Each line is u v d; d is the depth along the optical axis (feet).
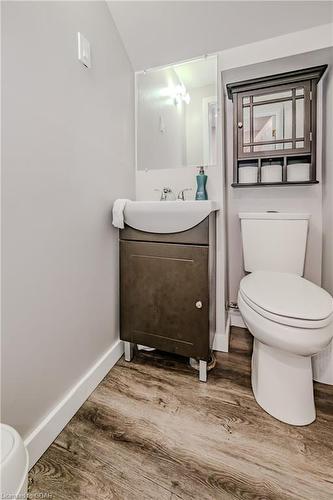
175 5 4.07
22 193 2.46
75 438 2.89
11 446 1.51
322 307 2.89
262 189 5.20
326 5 3.86
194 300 3.70
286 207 5.06
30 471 2.52
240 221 5.16
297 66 4.55
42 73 2.68
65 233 3.09
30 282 2.58
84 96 3.44
